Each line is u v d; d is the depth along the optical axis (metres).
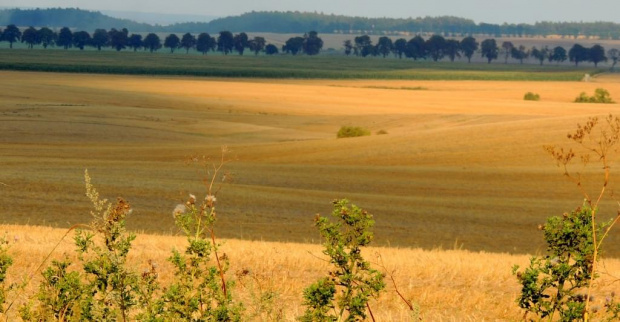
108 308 15.29
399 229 119.88
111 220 15.61
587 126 16.05
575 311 16.20
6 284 32.34
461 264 49.81
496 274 45.75
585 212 16.56
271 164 194.12
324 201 141.62
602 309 27.00
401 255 58.25
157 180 152.38
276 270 43.88
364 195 152.62
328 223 16.50
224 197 136.88
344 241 16.45
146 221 112.88
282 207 132.12
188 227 16.22
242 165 191.12
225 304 15.72
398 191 161.00
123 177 154.38
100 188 138.38
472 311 35.44
